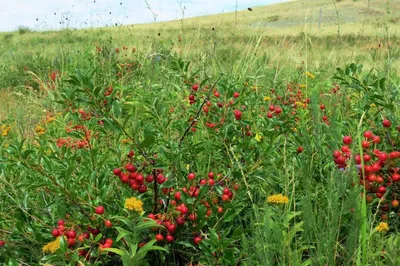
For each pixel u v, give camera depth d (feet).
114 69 24.00
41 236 8.73
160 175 8.99
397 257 7.70
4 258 9.39
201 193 8.78
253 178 10.03
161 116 10.86
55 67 32.42
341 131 11.14
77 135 9.70
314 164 10.62
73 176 10.11
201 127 11.76
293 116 11.55
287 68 22.15
